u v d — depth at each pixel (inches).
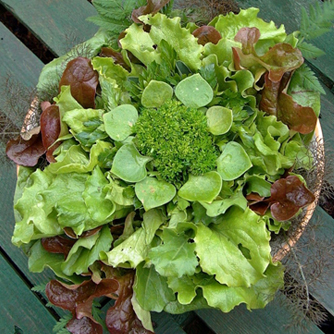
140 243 21.4
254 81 22.0
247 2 27.2
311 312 22.6
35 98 23.6
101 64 22.4
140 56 22.5
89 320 21.3
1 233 26.7
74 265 21.7
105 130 21.7
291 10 27.0
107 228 21.7
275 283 21.7
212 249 21.0
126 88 22.4
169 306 22.0
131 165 21.2
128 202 21.2
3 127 25.1
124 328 21.5
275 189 21.3
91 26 28.2
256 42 22.1
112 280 21.3
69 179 21.6
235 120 21.7
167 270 20.7
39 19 28.4
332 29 27.0
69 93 22.0
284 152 22.2
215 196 20.7
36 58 28.2
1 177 27.1
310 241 23.6
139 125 21.5
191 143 21.2
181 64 22.2
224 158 21.4
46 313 25.9
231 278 20.7
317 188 22.3
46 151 22.1
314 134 22.8
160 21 22.2
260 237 20.6
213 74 21.8
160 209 21.9
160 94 21.7
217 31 22.5
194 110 21.4
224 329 25.1
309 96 22.7
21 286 26.1
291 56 21.4
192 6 24.4
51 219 21.3
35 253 22.3
